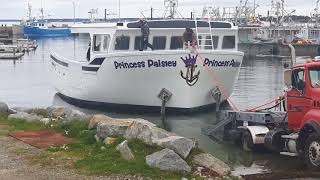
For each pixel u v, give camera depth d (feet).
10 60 211.00
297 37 264.72
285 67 49.42
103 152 37.06
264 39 266.36
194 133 61.21
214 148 50.49
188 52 70.23
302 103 41.73
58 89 96.27
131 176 32.48
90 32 79.82
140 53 70.69
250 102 90.22
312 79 40.75
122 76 73.41
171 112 74.38
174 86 72.28
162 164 33.76
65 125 47.16
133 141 37.88
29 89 113.29
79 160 35.83
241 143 50.49
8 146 40.60
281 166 41.29
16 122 51.65
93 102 81.41
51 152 38.45
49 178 31.96
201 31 75.87
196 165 35.73
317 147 37.42
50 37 420.77
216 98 75.20
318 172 36.68
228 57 73.97
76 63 83.41
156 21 74.43
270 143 44.52
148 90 73.51
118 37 74.28
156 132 38.06
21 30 433.89
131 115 76.18
